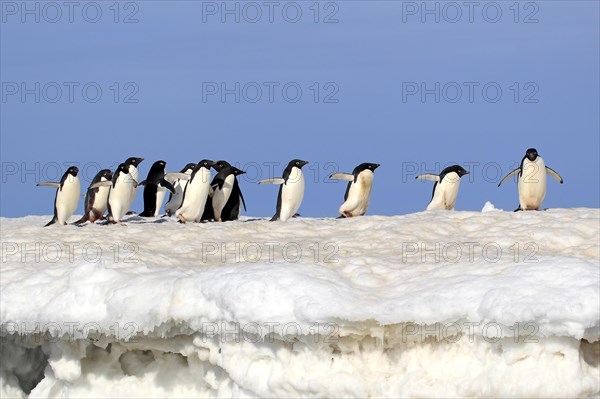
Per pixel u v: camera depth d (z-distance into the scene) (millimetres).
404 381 16844
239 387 18031
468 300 16703
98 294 19156
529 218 24906
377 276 19125
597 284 16266
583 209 26609
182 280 18750
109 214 33562
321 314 16797
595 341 16609
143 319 18453
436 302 16766
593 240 22328
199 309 18156
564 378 15930
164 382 19672
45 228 28000
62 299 19266
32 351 21547
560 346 16031
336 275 18734
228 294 17594
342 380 16953
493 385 16172
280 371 17453
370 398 16875
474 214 26219
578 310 15625
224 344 18109
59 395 20047
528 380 15969
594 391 16125
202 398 19297
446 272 18609
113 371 19953
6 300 19766
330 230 26016
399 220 25922
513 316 15805
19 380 21469
